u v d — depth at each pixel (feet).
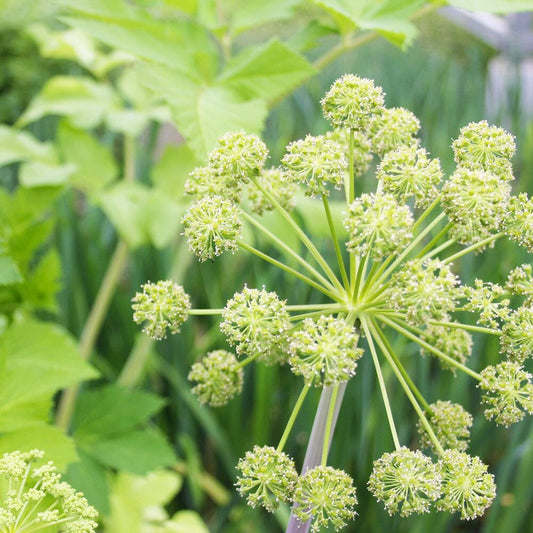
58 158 2.40
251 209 1.44
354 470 2.55
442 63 4.51
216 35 1.79
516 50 4.35
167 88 1.44
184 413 2.79
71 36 2.68
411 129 1.31
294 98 3.98
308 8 7.45
